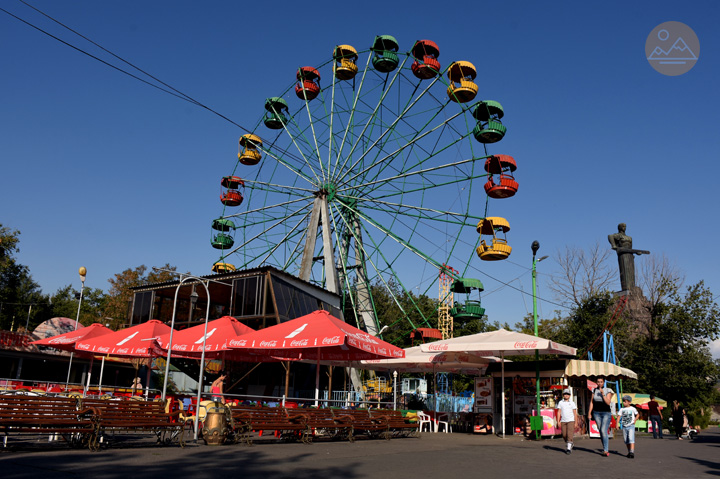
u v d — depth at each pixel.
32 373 38.47
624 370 23.05
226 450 12.65
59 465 9.28
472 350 19.44
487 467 11.22
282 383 31.66
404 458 12.34
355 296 43.53
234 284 31.84
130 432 16.64
